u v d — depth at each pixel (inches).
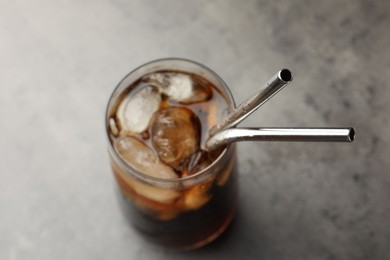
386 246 19.7
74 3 22.6
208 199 17.3
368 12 22.0
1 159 21.0
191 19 22.3
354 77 21.3
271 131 14.4
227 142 15.8
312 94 21.1
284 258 19.7
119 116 17.7
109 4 22.5
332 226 20.0
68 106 21.5
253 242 19.9
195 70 17.8
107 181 20.7
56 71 21.9
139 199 17.3
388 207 20.1
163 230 18.2
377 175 20.3
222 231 19.9
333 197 20.2
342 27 21.9
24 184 20.7
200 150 17.1
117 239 20.1
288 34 21.9
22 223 20.4
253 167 20.6
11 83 21.8
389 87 21.1
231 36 22.0
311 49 21.7
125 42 22.1
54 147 21.1
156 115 17.5
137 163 17.1
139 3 22.5
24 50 22.2
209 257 19.8
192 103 17.7
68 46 22.2
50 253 20.1
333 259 19.7
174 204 17.1
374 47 21.6
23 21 22.5
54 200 20.6
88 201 20.5
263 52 21.7
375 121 20.8
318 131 13.7
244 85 21.4
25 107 21.5
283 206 20.2
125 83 17.6
